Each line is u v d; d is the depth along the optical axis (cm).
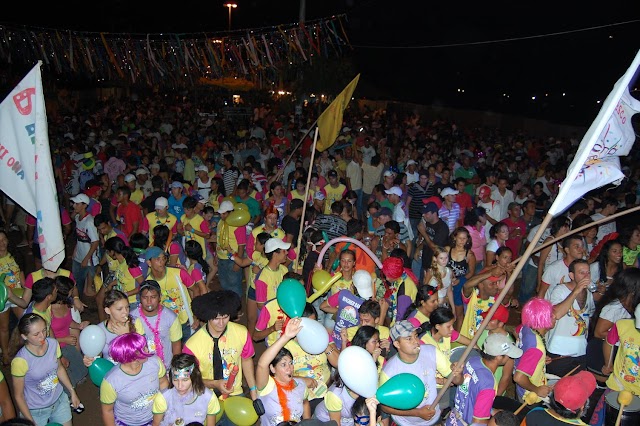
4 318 732
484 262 973
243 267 893
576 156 503
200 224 941
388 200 1082
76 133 2016
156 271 664
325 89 2034
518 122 3259
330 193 1210
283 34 1267
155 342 588
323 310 700
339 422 530
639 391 545
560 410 454
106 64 1272
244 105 3491
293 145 2033
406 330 515
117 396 495
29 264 1152
